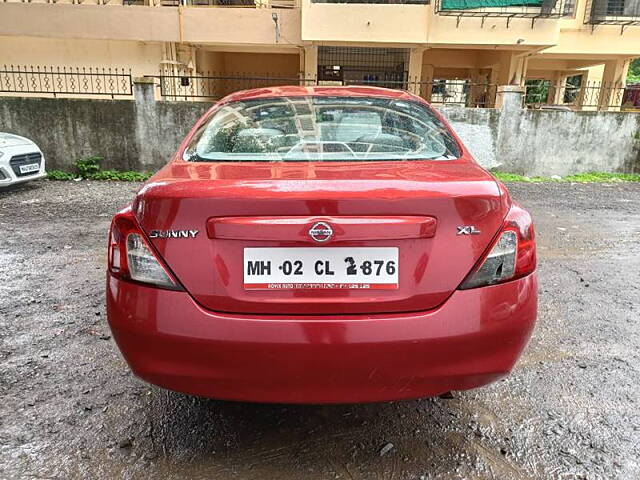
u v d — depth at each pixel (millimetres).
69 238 5332
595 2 13156
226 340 1695
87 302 3637
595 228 6062
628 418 2340
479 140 9664
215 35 12508
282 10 12469
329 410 2400
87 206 6926
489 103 12602
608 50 13727
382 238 1692
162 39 12406
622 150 9828
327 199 1663
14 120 9039
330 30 12023
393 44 12586
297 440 2182
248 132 2510
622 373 2740
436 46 12797
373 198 1672
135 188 8344
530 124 9625
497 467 2020
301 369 1714
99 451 2090
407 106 2861
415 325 1707
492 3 11773
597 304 3707
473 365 1777
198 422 2295
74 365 2768
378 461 2051
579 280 4230
